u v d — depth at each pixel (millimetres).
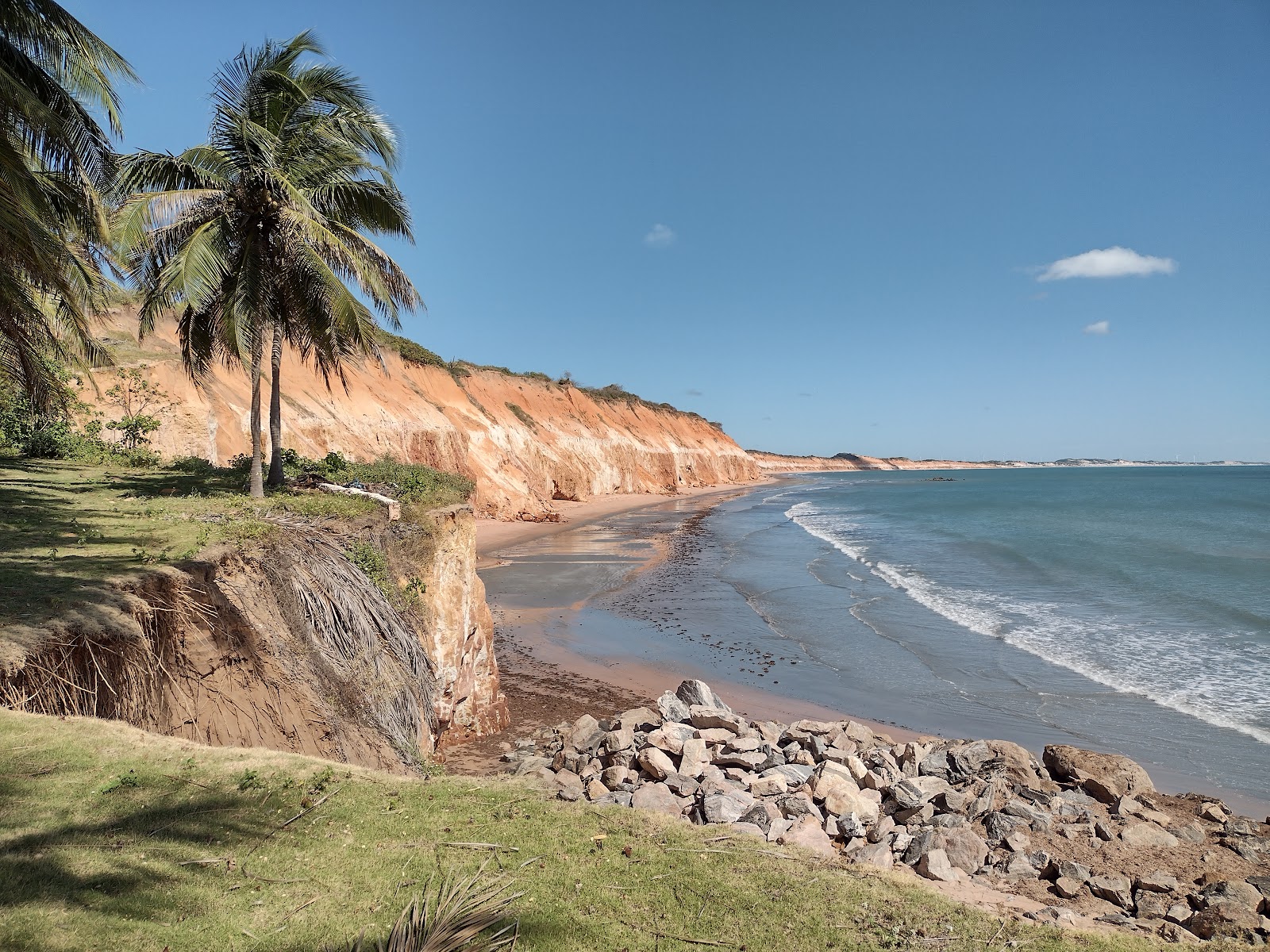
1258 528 47688
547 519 51938
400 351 54625
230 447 26938
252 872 4734
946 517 61938
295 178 13938
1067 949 5117
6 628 6246
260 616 9016
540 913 4754
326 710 9070
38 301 12906
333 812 5758
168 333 28062
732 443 147125
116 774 5562
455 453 47750
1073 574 31312
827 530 52469
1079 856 8773
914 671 18531
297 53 14141
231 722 7930
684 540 44969
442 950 4117
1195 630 21344
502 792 6844
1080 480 155625
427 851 5398
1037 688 16906
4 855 4312
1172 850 9039
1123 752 13320
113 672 6828
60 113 10367
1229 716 14797
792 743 11938
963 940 5051
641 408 110500
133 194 12953
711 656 19984
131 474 17078
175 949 3857
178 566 8352
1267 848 9172
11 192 9164
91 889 4172
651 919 4875
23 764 5395
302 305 14461
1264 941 6789
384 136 14656
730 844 6207
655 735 11602
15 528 10180
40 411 12750
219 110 13539
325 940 4133
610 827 6270
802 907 5246
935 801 10023
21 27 9578
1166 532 45938
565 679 17828
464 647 13906
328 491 15336
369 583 11305
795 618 24344
